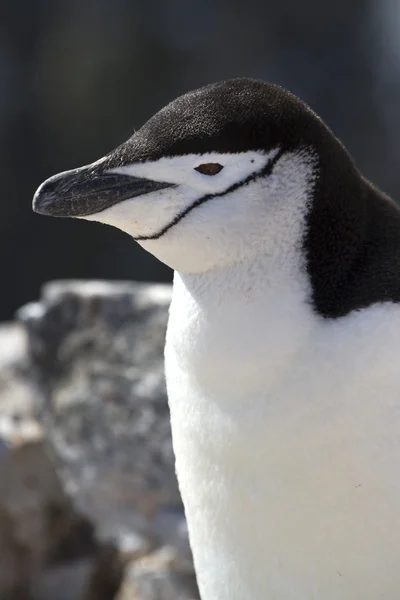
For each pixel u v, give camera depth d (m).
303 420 7.30
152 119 7.63
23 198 42.50
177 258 7.52
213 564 8.49
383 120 43.12
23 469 14.72
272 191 7.28
